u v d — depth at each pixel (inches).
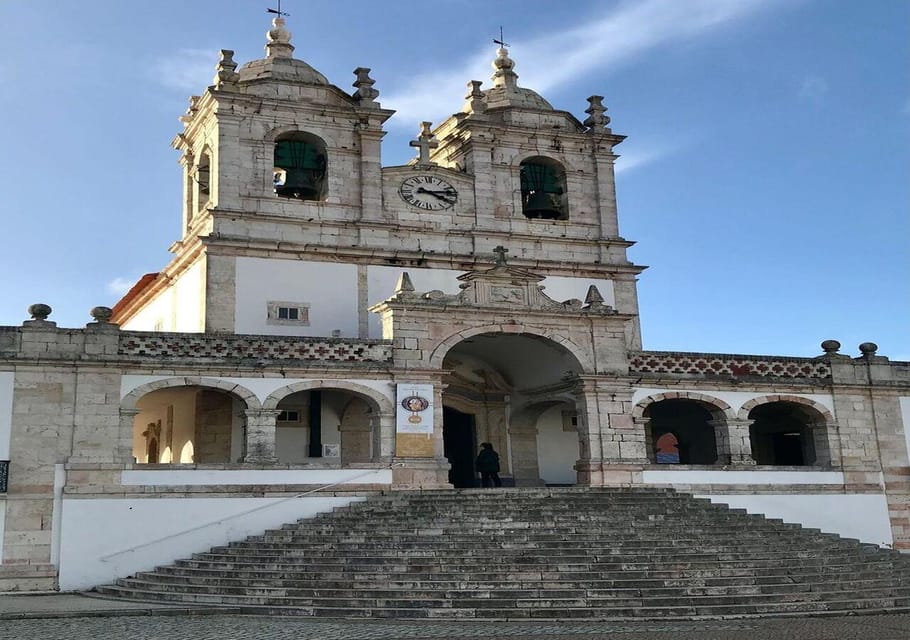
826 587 951.6
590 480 1277.1
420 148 1502.2
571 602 865.5
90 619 829.8
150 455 1510.8
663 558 984.3
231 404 1289.4
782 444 1658.5
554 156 1563.7
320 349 1208.2
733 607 874.8
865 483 1387.8
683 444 1684.3
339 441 1347.2
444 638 722.8
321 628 772.0
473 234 1481.3
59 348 1106.7
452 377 1454.2
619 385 1318.9
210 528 1114.1
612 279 1541.6
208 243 1333.7
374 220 1425.9
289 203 1400.1
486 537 1021.2
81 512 1077.8
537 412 1502.2
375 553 983.0
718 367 1379.2
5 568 1043.3
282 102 1417.3
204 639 708.0
